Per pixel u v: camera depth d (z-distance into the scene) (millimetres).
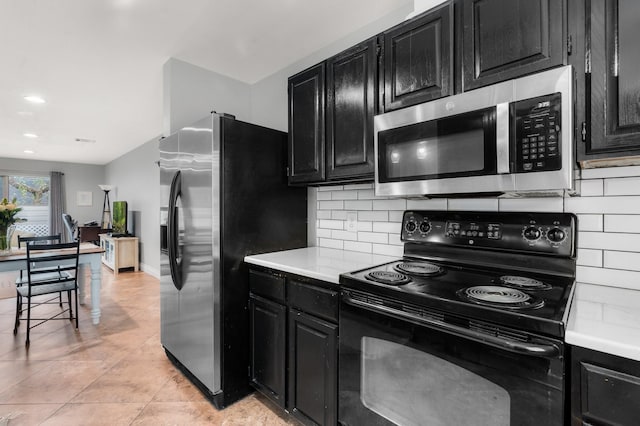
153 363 2352
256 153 2016
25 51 2359
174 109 2486
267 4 1861
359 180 1752
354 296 1289
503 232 1411
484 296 1042
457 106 1240
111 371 2236
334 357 1430
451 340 1017
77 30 2094
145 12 1917
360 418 1298
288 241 2221
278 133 2152
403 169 1416
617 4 953
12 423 1687
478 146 1187
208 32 2141
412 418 1126
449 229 1576
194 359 1970
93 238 6652
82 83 2938
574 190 1118
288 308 1672
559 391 816
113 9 1883
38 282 2834
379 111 1564
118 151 6375
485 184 1177
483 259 1471
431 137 1322
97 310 3139
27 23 2006
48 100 3369
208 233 1831
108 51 2371
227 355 1851
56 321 3215
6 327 3029
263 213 2055
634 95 928
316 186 2246
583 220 1296
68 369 2262
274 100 2752
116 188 7254
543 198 1396
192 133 1964
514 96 1096
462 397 998
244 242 1941
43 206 7520
